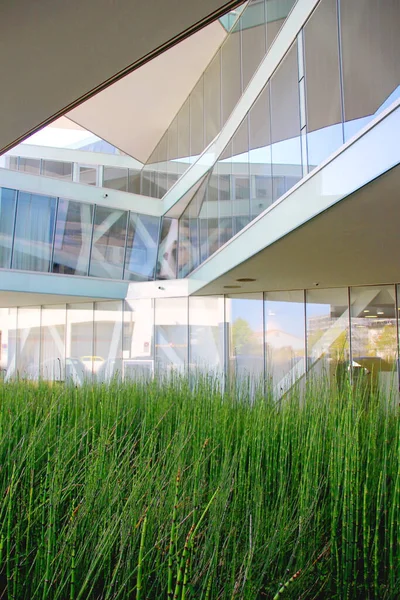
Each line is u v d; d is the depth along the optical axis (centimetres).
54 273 1125
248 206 637
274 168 531
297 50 467
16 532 180
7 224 1084
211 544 160
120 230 1241
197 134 1104
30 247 1111
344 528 177
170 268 1245
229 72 912
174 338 1112
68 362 1273
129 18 192
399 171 298
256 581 148
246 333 1000
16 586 160
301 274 728
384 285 836
